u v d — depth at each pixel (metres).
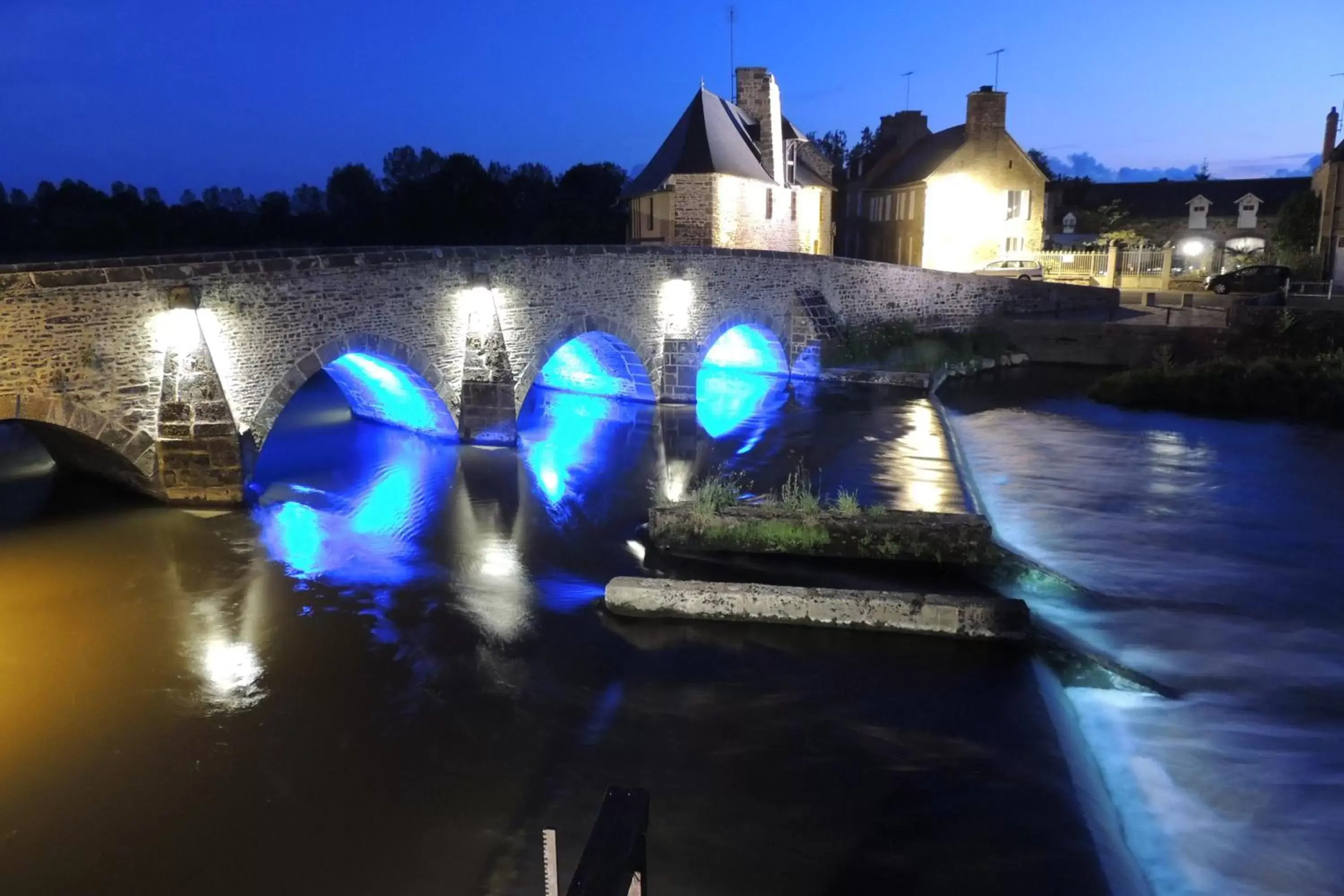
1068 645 9.62
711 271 22.02
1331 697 8.76
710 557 11.99
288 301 13.99
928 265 35.12
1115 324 26.56
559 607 10.54
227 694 8.62
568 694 8.62
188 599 10.75
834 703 8.38
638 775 7.34
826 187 34.59
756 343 25.80
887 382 24.09
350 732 7.98
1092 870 6.29
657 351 21.50
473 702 8.48
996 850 6.47
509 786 7.21
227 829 6.71
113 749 7.70
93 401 12.32
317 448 18.25
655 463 17.12
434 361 16.67
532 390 25.78
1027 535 13.33
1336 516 14.02
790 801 6.99
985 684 8.70
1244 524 13.74
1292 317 24.08
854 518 11.72
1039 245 35.91
